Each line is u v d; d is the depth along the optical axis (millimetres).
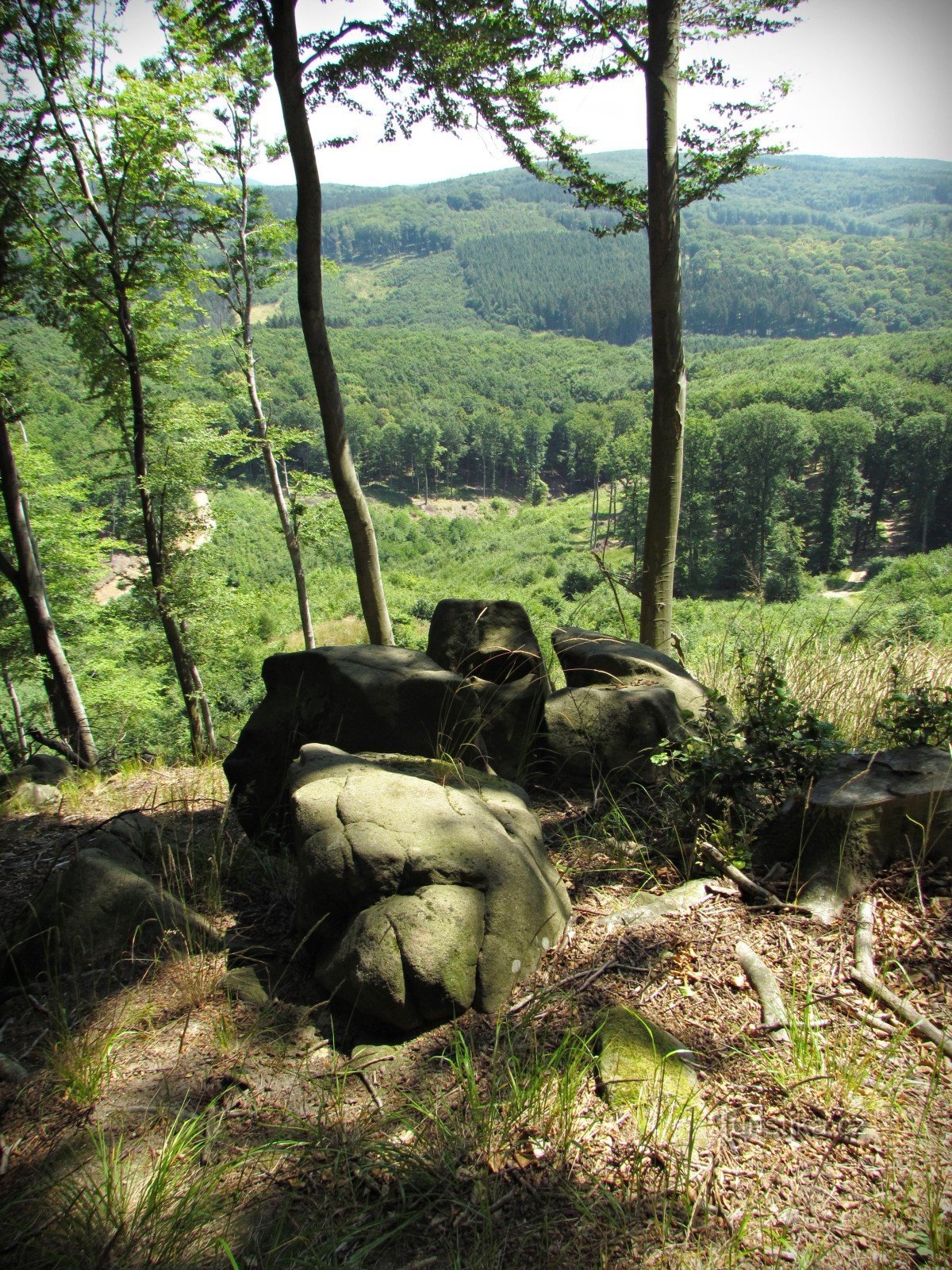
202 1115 2170
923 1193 1806
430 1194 1885
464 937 2484
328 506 15492
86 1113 2221
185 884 3361
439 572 72188
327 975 2559
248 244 15000
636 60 5965
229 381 15625
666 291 5941
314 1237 1796
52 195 11266
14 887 3629
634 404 125125
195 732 14219
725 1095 2121
